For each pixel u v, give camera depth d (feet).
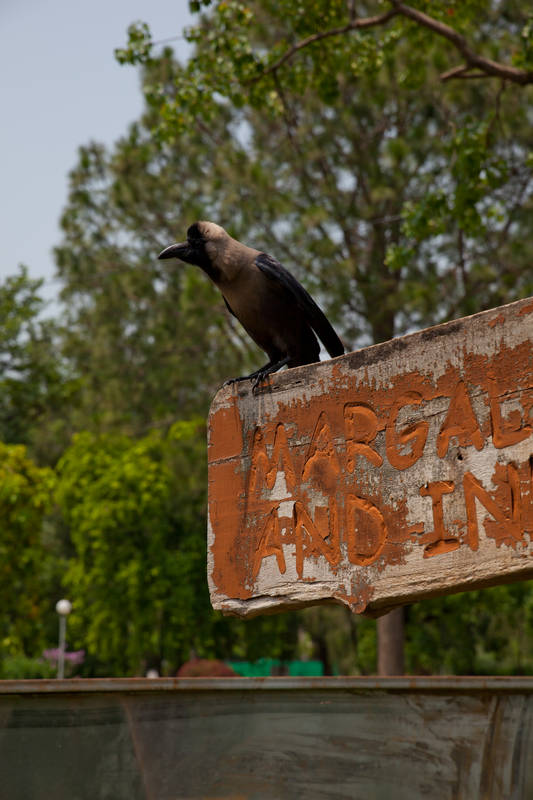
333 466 7.90
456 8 38.75
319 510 7.94
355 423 7.79
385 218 48.29
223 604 8.54
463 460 6.97
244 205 49.78
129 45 36.68
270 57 38.34
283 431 8.41
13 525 58.23
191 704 5.40
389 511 7.38
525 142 45.83
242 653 87.81
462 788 5.56
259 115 53.67
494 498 6.73
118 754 5.21
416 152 48.62
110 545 68.08
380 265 48.83
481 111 46.91
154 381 63.87
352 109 49.90
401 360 7.53
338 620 71.67
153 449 66.59
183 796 5.30
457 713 5.65
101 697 5.24
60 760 5.10
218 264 15.08
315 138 50.24
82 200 70.74
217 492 8.85
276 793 5.40
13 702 5.08
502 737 5.64
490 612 62.95
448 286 47.24
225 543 8.66
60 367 103.14
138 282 64.28
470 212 36.68
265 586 8.23
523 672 75.87
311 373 8.27
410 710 5.58
